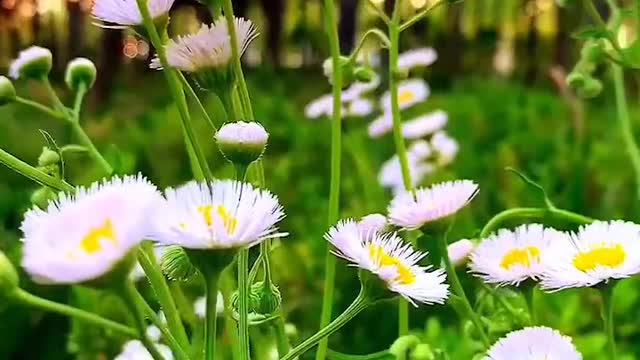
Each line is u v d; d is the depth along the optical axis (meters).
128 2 0.25
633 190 0.68
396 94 0.32
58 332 0.53
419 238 0.34
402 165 0.32
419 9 0.44
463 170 0.85
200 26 0.26
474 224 0.59
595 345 0.40
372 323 0.54
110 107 1.50
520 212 0.32
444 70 2.08
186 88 0.26
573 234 0.27
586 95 0.41
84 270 0.19
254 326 0.26
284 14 2.26
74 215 0.19
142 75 1.88
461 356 0.39
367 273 0.23
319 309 0.55
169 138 0.98
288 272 0.56
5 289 0.20
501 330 0.31
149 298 0.41
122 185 0.20
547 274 0.26
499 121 1.19
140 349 0.30
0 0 1.85
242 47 0.26
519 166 0.85
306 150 1.05
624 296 0.47
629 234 0.27
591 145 0.80
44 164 0.29
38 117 1.03
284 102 1.40
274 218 0.20
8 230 0.65
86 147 0.31
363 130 0.79
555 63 1.63
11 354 0.52
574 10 0.82
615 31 0.36
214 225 0.20
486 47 2.10
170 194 0.20
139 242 0.19
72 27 1.89
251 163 0.24
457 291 0.28
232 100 0.25
